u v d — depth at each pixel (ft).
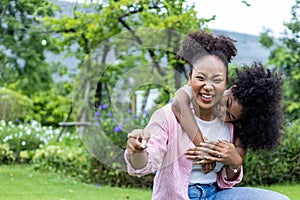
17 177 22.41
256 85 9.68
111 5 23.67
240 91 9.67
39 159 24.91
